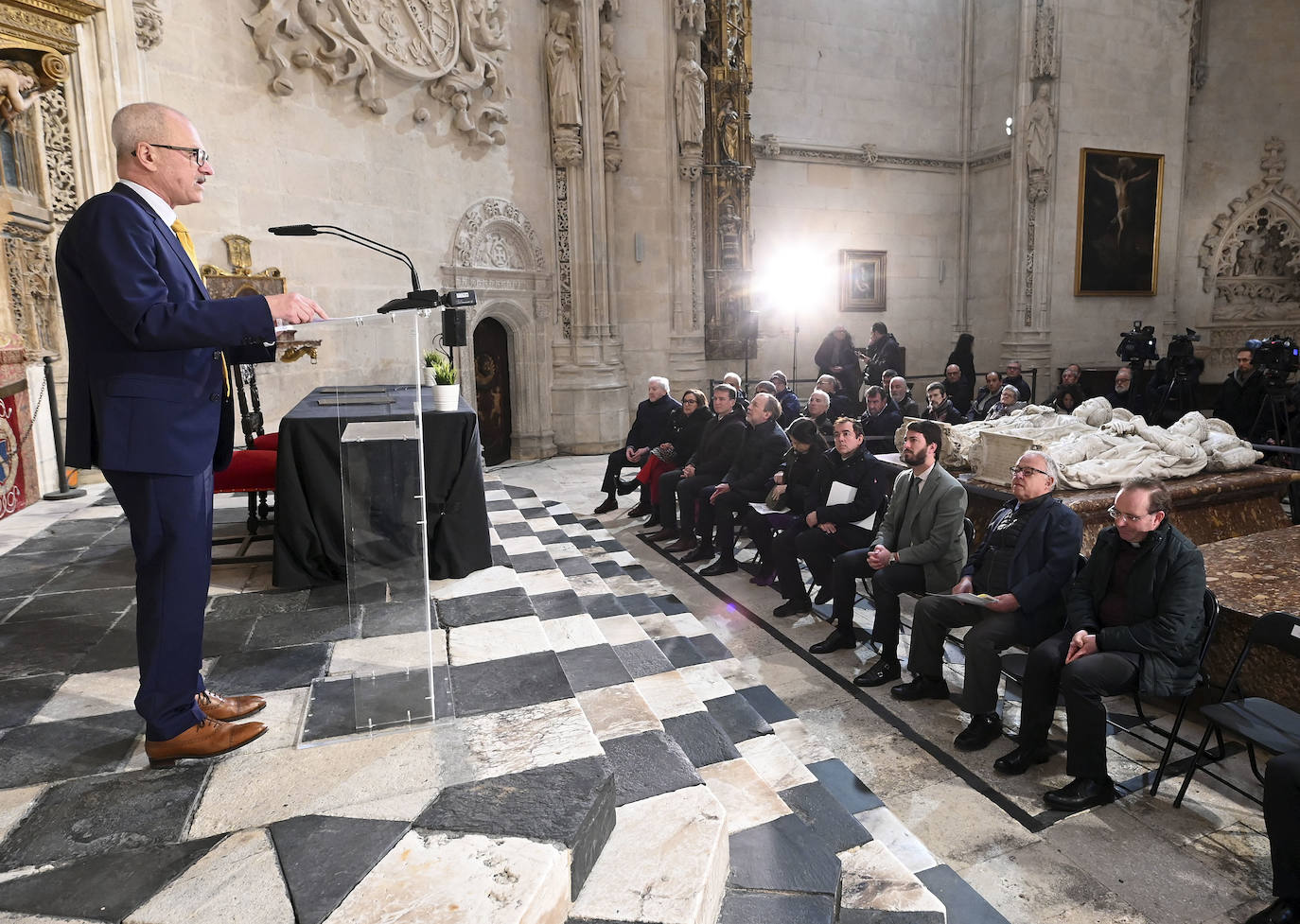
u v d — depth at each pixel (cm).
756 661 466
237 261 750
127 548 397
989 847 297
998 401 1023
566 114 1071
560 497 888
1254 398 873
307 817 174
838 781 326
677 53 1184
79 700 232
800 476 574
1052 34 1413
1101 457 594
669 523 718
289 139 800
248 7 756
